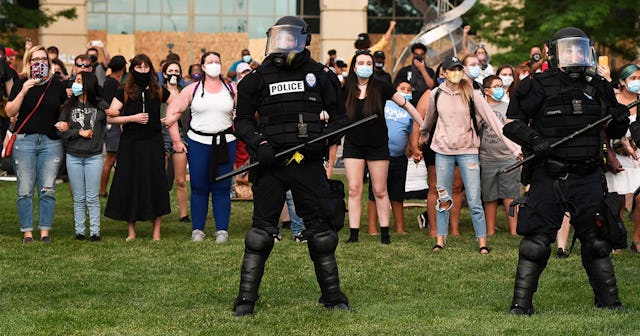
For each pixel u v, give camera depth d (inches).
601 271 309.6
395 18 1146.7
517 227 304.5
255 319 291.7
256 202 300.7
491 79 466.0
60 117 448.5
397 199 482.9
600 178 304.5
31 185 439.5
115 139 595.2
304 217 303.4
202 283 347.6
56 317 293.7
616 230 302.5
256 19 1144.2
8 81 501.4
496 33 973.2
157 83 452.1
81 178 450.6
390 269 377.7
